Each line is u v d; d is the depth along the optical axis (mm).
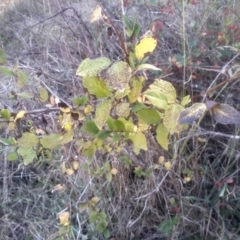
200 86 2002
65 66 2295
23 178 2291
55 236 1984
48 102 1802
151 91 1148
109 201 2010
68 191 2109
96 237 2008
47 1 3037
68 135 1451
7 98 2277
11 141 1658
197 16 2373
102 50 2174
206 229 1974
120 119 1276
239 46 2059
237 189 1969
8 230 2158
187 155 1963
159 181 1940
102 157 1927
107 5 2572
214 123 1979
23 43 2738
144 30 2314
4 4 3537
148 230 2039
